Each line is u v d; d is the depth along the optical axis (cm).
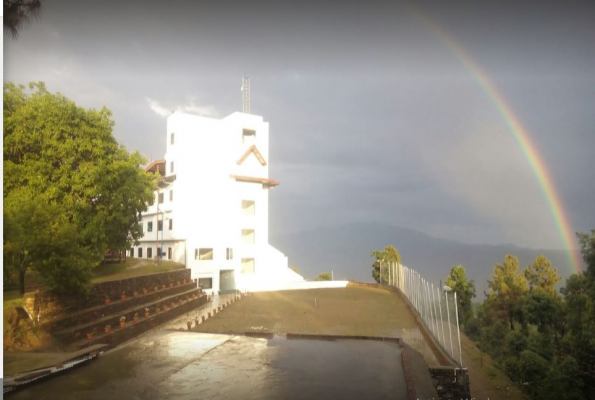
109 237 2472
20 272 1559
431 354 1673
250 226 4553
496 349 3241
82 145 2339
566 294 2631
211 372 873
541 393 2162
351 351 1060
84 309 1758
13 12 880
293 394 742
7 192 2073
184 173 4200
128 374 862
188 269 3409
